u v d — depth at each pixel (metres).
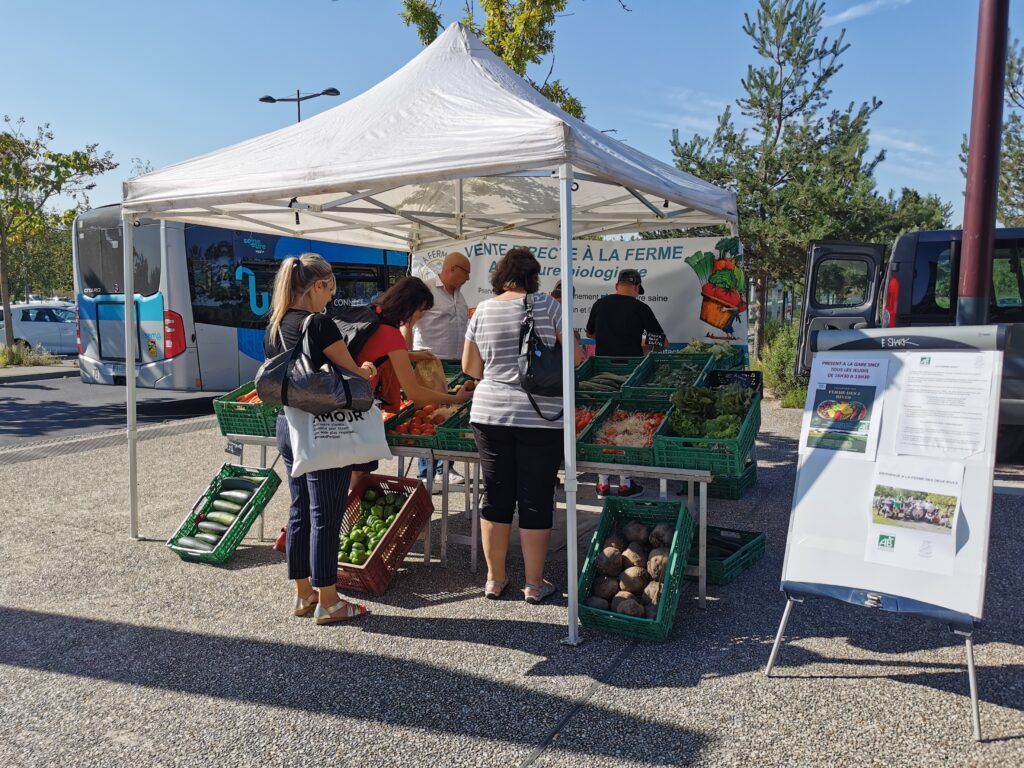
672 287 8.45
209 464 8.19
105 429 10.93
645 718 3.17
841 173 14.26
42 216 19.98
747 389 4.85
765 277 15.56
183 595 4.53
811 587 3.41
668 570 3.92
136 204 5.22
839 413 3.53
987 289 4.98
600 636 3.95
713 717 3.17
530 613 4.24
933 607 3.14
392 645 3.86
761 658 3.68
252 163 4.85
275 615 4.24
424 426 4.87
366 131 4.59
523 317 4.14
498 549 4.39
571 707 3.26
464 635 3.97
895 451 3.35
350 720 3.19
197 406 13.52
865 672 3.53
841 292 10.38
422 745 3.01
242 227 6.45
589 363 5.97
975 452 3.18
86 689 3.47
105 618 4.21
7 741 3.08
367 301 15.10
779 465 7.64
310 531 4.13
